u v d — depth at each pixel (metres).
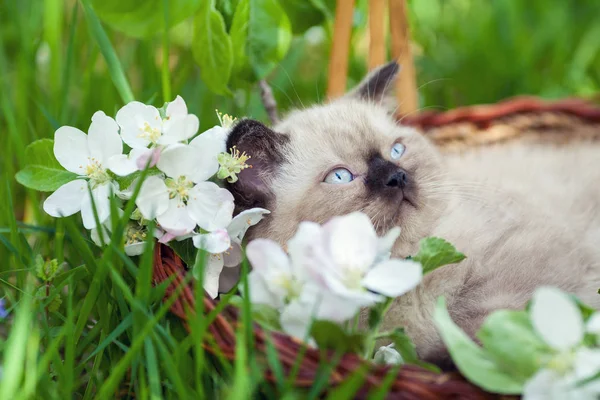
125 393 0.49
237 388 0.42
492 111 0.73
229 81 0.65
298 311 0.46
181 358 0.46
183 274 0.50
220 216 0.51
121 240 0.50
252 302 0.47
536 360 0.43
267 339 0.44
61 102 0.66
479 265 0.54
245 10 0.62
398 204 0.54
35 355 0.46
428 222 0.55
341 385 0.43
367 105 0.60
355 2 0.70
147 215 0.50
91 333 0.50
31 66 0.71
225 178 0.53
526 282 0.54
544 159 0.67
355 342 0.45
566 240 0.56
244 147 0.53
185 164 0.51
